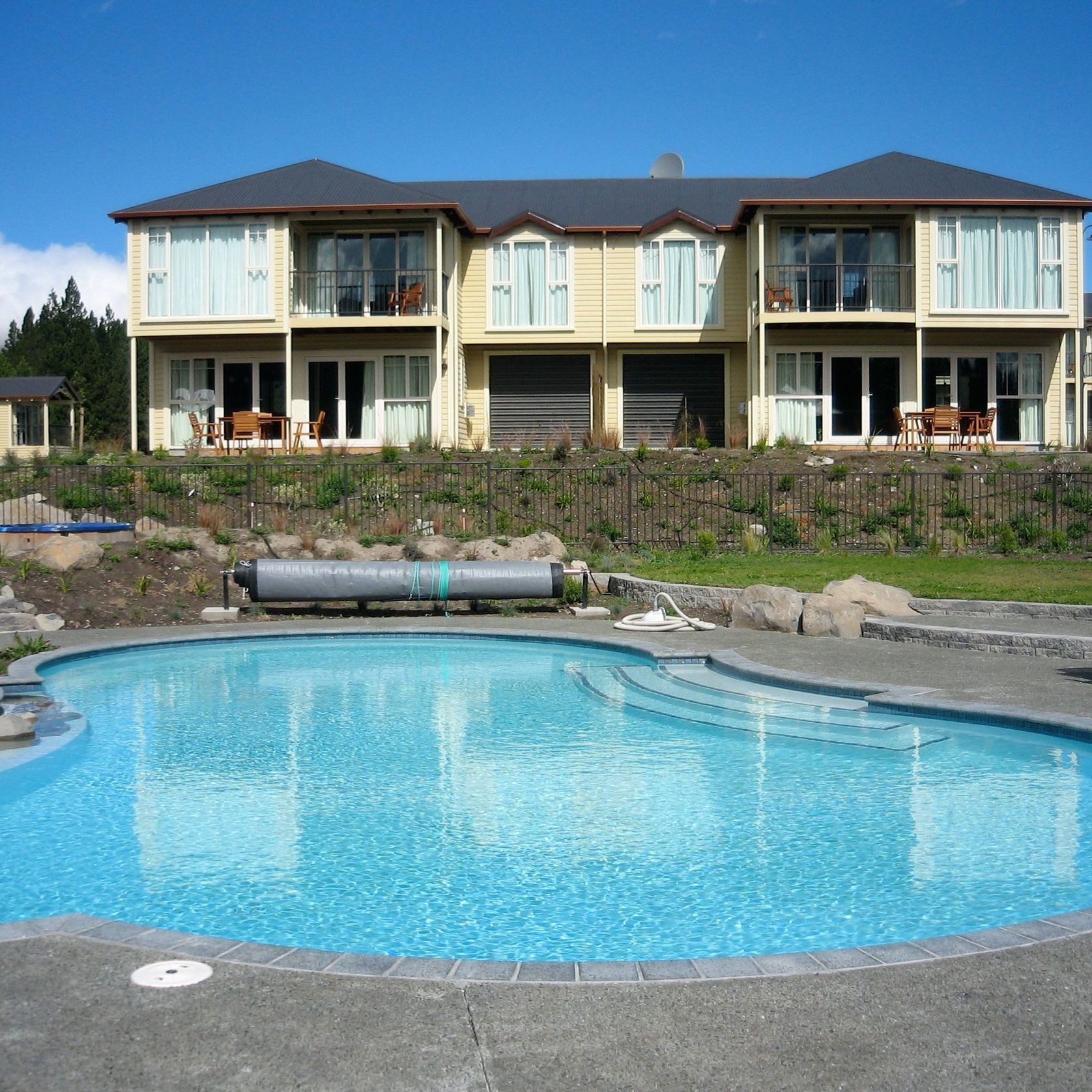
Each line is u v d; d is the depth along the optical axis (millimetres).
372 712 9898
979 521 20562
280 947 4133
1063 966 3957
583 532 20375
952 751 8297
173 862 5859
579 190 32781
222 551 17766
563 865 5797
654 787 7348
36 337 88812
